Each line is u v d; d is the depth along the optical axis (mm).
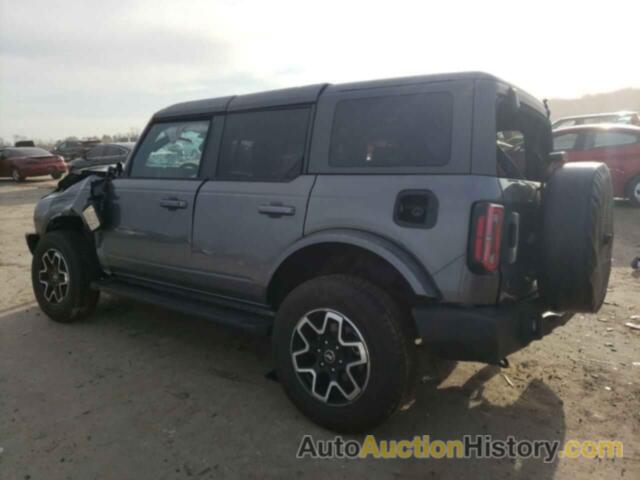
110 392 3113
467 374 3412
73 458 2439
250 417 2836
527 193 2646
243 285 3146
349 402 2572
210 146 3400
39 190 16422
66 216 4246
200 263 3350
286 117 3037
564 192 2496
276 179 2998
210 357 3670
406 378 2469
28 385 3197
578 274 2410
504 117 2576
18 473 2326
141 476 2316
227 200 3150
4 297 5121
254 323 3041
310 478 2324
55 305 4289
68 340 3969
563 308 2559
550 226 2480
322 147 2822
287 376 2791
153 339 4004
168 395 3084
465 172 2344
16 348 3801
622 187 9938
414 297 2555
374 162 2633
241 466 2400
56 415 2830
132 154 4000
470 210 2273
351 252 2732
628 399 3062
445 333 2367
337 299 2551
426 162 2459
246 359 3645
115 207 3930
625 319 4426
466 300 2326
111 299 5070
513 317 2389
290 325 2754
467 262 2285
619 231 8125
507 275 2408
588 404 3012
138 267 3863
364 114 2715
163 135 3762
